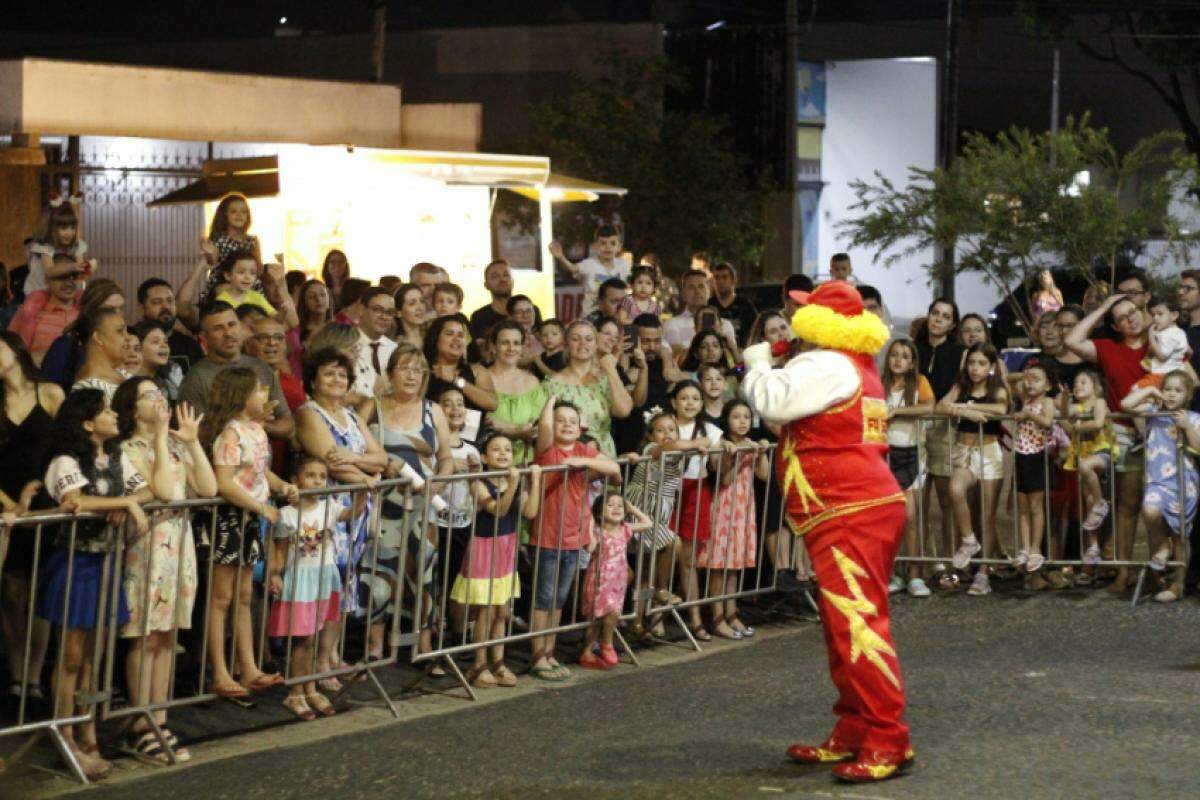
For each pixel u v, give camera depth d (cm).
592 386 959
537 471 840
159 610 695
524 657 907
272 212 1516
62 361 805
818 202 3631
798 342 1045
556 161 2502
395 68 3050
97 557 679
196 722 760
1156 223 1909
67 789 650
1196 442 1024
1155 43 2950
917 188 1961
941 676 814
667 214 2486
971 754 661
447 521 844
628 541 901
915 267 3709
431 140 2172
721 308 1452
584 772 649
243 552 727
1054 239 1811
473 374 945
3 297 1139
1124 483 1054
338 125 2102
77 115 1823
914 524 1061
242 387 731
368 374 919
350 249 1490
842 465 652
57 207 1047
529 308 1105
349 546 780
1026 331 1892
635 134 2484
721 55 3262
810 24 3378
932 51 3600
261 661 744
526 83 2941
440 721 759
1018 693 772
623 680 848
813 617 1021
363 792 631
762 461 976
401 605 840
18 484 738
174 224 1930
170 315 880
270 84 2020
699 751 680
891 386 1081
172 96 1917
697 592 952
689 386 949
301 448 798
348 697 810
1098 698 758
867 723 636
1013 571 1124
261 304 923
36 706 741
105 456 683
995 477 1056
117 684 771
